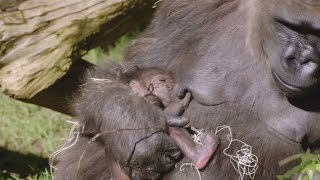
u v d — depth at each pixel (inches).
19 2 478.3
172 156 422.9
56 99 509.0
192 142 423.2
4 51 477.7
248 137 425.4
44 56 482.9
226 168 428.1
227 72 429.7
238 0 438.3
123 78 447.8
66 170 461.4
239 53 429.1
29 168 577.3
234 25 434.6
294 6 390.3
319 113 414.6
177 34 450.9
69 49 488.7
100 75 456.1
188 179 428.5
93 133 439.5
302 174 403.9
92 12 488.1
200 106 432.8
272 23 401.4
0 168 578.9
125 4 494.6
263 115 422.3
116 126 422.6
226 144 427.2
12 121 631.2
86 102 440.8
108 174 445.4
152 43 463.2
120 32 514.6
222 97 428.5
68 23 484.4
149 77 440.1
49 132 621.6
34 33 480.1
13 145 607.5
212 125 430.3
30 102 506.0
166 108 436.5
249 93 424.5
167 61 452.8
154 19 470.6
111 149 425.7
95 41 505.0
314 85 396.8
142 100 427.2
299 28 391.9
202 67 435.5
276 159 422.9
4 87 482.9
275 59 402.6
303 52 393.4
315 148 422.6
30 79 481.4
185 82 437.1
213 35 439.5
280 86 404.5
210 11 445.4
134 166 422.0
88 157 451.2
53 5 482.3
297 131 416.5
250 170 426.0
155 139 417.4
